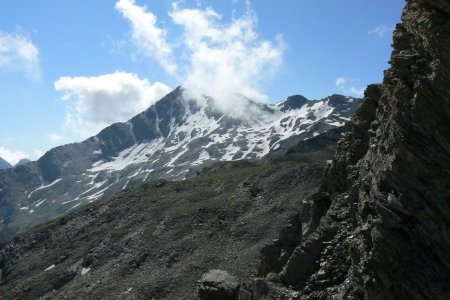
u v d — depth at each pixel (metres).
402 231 22.48
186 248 108.69
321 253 31.44
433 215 21.34
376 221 23.23
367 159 29.77
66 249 131.25
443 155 21.48
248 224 113.44
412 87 23.69
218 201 128.88
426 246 21.56
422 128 22.30
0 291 121.12
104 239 124.69
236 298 37.41
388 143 24.52
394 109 23.88
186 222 119.69
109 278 104.94
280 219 112.25
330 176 38.75
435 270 20.86
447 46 21.67
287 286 32.03
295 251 32.88
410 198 22.16
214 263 100.00
